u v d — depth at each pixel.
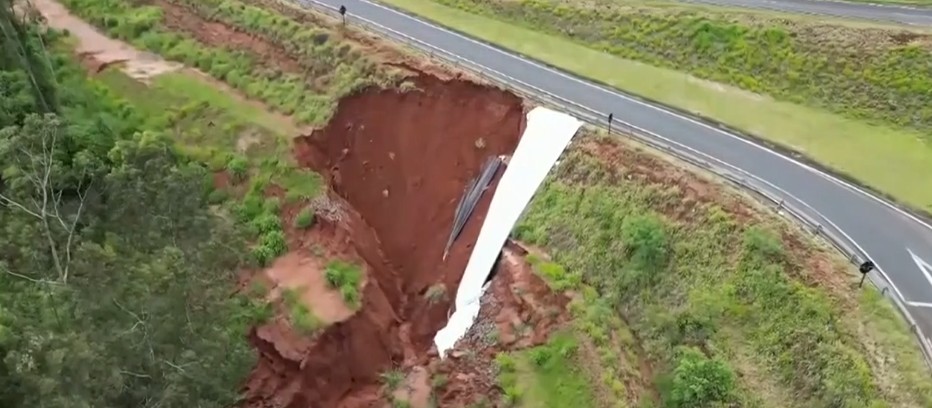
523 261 40.00
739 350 33.28
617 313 37.16
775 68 46.09
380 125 45.47
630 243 37.25
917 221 35.44
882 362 30.02
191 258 29.14
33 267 26.91
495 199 42.38
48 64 46.66
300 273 40.62
